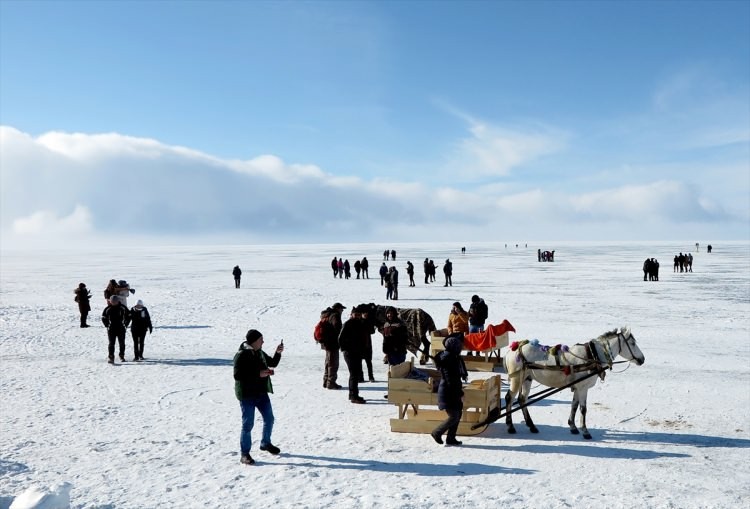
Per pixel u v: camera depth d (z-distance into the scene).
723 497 7.30
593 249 138.62
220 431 9.95
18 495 6.90
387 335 12.48
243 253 141.25
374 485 7.59
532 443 9.49
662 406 11.70
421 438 9.69
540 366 9.96
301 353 17.53
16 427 10.02
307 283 44.66
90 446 9.08
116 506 6.88
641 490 7.50
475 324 17.47
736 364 15.63
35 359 16.56
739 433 10.02
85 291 23.00
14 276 59.16
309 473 7.98
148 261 99.94
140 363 16.03
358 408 11.55
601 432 10.09
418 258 91.81
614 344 9.83
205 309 28.27
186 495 7.23
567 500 7.16
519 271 57.47
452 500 7.12
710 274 52.19
